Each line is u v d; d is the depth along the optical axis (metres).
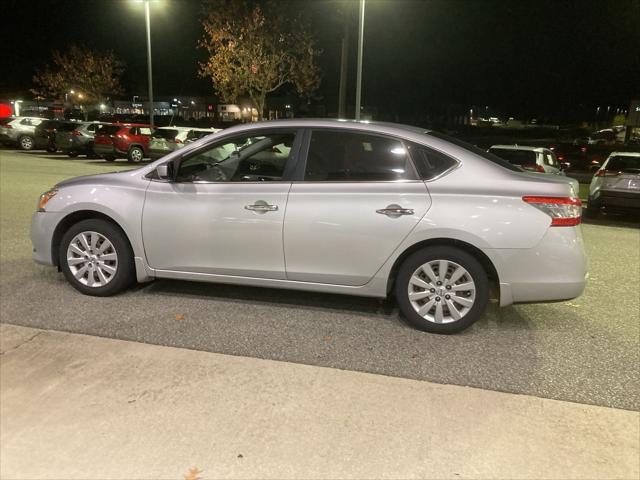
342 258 4.70
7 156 24.25
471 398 3.61
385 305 5.38
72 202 5.27
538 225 4.38
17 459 2.90
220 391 3.61
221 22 24.00
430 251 4.59
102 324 4.70
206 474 2.80
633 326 5.05
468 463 2.94
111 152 22.52
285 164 4.86
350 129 4.79
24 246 7.26
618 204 12.25
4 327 4.57
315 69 25.83
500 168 4.61
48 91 51.50
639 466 2.95
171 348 4.25
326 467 2.88
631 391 3.77
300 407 3.44
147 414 3.32
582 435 3.22
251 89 25.62
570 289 4.46
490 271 4.61
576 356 4.34
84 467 2.85
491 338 4.67
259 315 5.04
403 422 3.30
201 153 5.05
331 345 4.41
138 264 5.20
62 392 3.55
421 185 4.57
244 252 4.91
